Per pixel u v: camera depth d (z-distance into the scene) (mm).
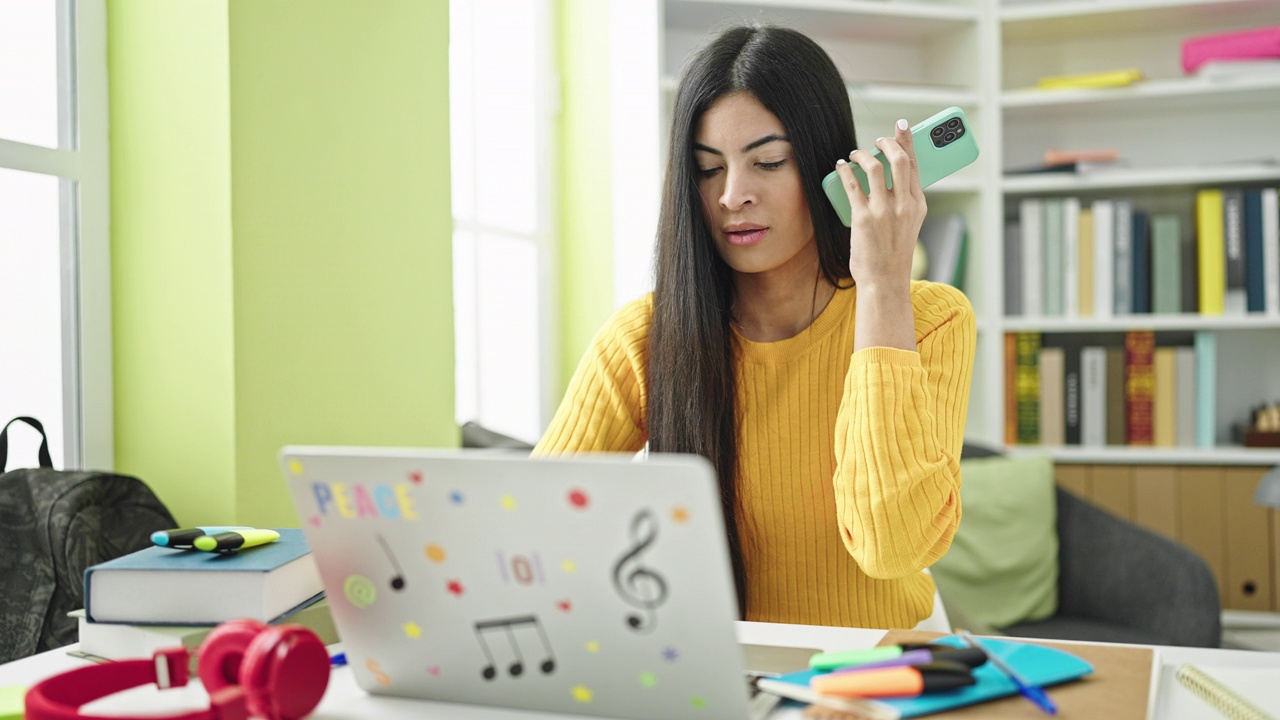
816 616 1265
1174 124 3125
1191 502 2793
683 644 622
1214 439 3061
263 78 1603
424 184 1975
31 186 1514
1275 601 2771
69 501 1331
